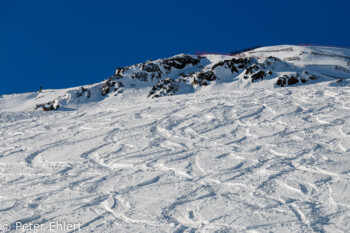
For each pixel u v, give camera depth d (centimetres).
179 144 2075
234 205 1188
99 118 3144
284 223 1022
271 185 1318
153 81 8856
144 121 2750
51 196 1514
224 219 1097
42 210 1375
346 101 2502
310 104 2562
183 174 1583
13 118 5300
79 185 1614
